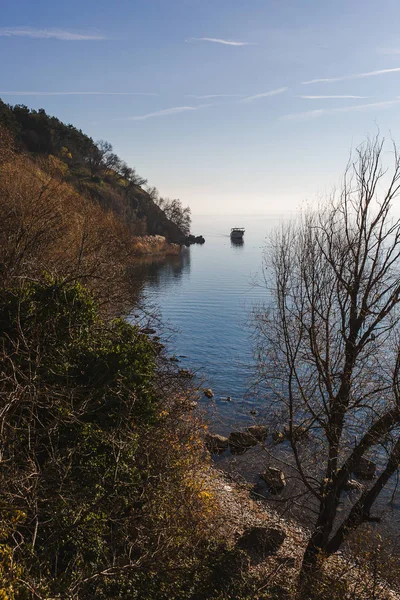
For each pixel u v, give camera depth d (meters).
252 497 18.44
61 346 10.82
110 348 11.07
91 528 7.81
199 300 62.00
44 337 10.30
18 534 7.49
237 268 100.06
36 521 7.13
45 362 10.10
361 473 19.34
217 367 34.44
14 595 5.86
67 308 11.50
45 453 9.05
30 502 7.20
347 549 14.23
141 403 10.34
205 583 9.19
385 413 11.58
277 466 21.11
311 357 12.75
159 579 8.27
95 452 9.16
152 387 11.27
